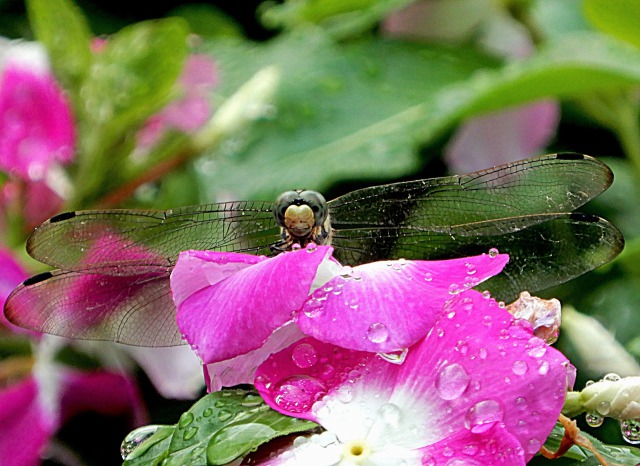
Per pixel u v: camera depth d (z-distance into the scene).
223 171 0.70
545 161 0.64
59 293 0.63
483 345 0.61
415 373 0.61
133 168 0.69
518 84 0.69
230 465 0.61
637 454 0.62
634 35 0.69
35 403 0.67
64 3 0.69
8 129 0.68
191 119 0.70
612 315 0.69
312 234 0.64
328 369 0.61
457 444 0.60
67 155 0.69
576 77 0.68
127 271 0.63
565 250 0.64
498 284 0.63
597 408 0.61
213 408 0.61
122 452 0.62
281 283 0.61
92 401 0.67
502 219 0.64
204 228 0.64
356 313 0.61
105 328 0.63
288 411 0.61
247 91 0.70
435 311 0.61
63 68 0.69
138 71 0.68
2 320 0.67
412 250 0.65
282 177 0.70
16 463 0.66
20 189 0.69
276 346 0.61
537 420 0.61
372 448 0.61
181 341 0.63
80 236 0.64
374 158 0.70
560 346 0.67
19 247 0.68
